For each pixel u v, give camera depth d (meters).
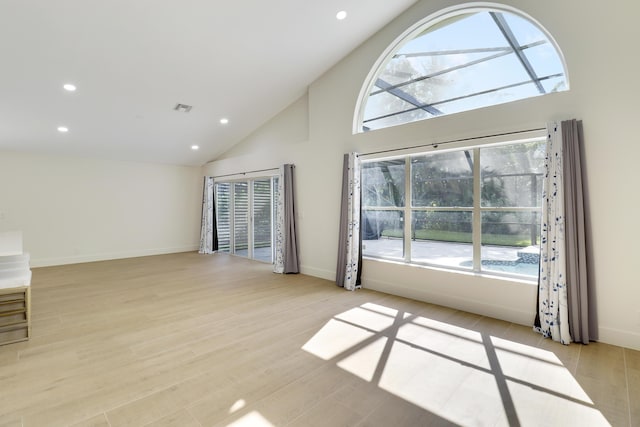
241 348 2.71
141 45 3.69
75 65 3.80
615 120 2.70
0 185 5.70
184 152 7.13
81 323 3.27
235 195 7.41
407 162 4.25
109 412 1.88
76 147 6.02
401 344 2.78
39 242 6.09
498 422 1.80
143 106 4.95
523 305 3.22
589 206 2.81
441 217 4.00
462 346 2.74
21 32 3.22
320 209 5.23
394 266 4.29
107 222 6.88
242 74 4.63
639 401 1.98
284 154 5.86
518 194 3.44
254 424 1.79
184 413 1.87
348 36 4.30
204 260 6.85
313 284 4.84
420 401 1.99
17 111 4.53
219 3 3.32
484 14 3.62
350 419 1.83
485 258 3.67
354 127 4.72
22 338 2.90
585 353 2.61
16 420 1.80
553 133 2.91
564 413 1.88
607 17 2.71
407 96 4.30
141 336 2.95
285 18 3.71
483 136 3.43
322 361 2.49
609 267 2.75
